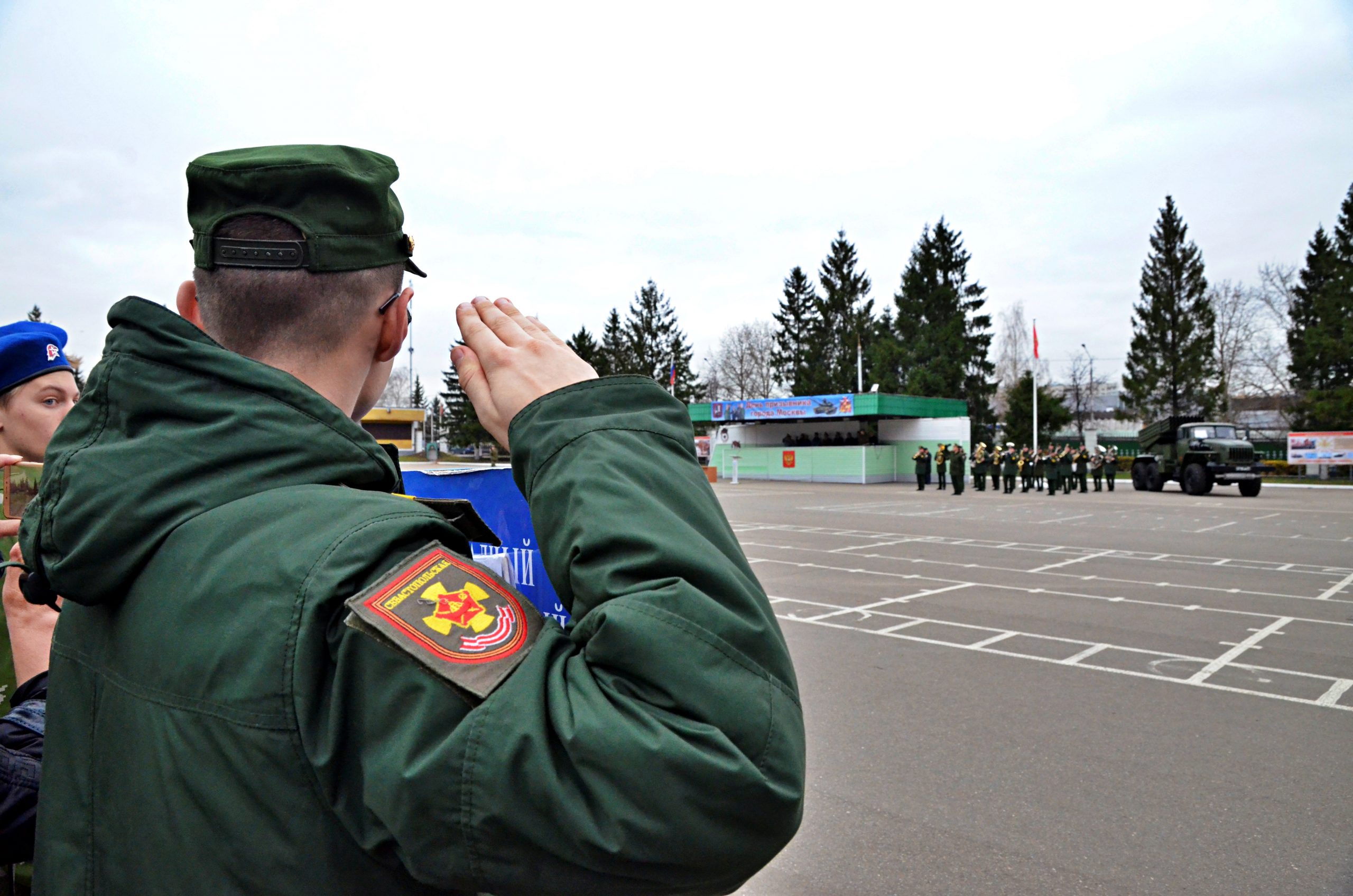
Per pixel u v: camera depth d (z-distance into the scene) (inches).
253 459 34.5
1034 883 127.2
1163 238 2210.9
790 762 31.5
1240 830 142.6
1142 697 218.5
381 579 31.6
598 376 38.9
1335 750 179.6
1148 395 2203.5
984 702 213.9
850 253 2539.4
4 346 73.8
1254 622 314.0
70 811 36.6
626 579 32.1
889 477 1470.2
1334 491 1180.5
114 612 35.5
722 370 3029.0
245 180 36.9
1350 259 1836.9
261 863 30.2
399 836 29.6
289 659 30.4
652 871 29.2
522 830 28.8
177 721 31.9
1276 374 2086.6
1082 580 412.8
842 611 337.1
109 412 35.4
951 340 2262.6
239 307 37.4
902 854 136.1
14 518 54.6
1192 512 818.8
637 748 28.8
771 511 853.2
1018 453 1252.5
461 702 30.2
